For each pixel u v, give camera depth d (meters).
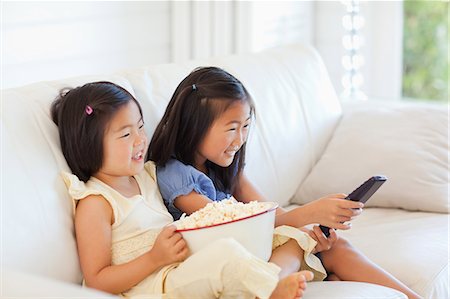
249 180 2.41
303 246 2.08
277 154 2.70
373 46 4.14
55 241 1.89
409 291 2.12
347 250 2.19
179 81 2.48
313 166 2.85
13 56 3.04
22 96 2.02
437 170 2.69
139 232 1.98
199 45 3.66
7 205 1.84
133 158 2.02
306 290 2.00
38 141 1.96
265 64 2.83
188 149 2.21
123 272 1.88
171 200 2.17
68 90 2.11
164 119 2.22
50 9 3.16
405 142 2.76
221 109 2.16
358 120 2.89
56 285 1.59
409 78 4.16
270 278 1.76
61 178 1.97
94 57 3.37
